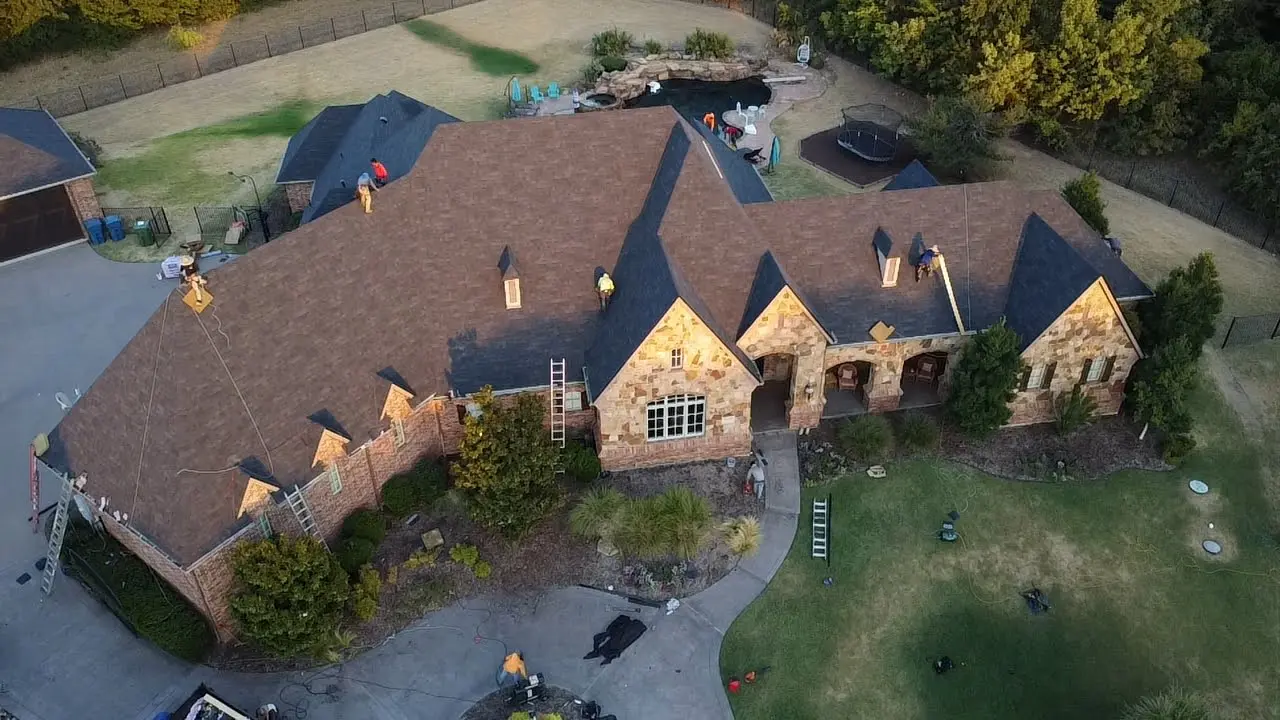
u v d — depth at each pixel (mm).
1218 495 43375
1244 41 70938
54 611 37844
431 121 50594
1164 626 37906
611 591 38719
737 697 35188
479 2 104000
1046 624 37875
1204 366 50906
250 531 35062
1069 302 41938
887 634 37406
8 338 53719
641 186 43219
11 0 87500
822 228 44375
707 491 42719
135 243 62438
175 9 94938
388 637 36938
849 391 48094
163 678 35531
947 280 44406
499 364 41562
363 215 40656
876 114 77562
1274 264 59156
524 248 42344
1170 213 64688
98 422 36312
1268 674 36375
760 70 86312
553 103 80188
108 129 78125
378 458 40125
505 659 36062
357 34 96312
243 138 75812
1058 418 45969
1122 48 65375
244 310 36594
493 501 37000
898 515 42031
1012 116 67625
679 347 39719
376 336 39844
